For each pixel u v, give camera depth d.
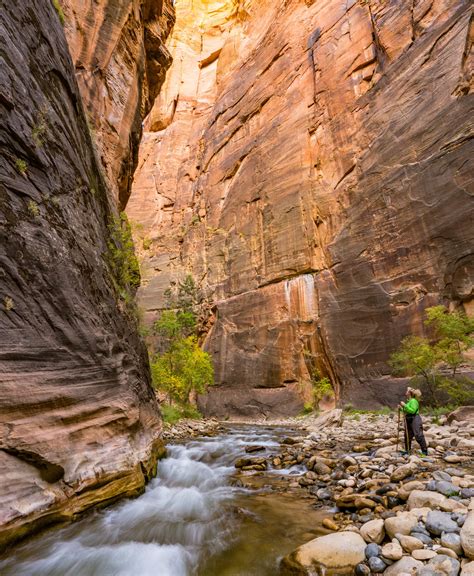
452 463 6.51
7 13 5.08
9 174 4.58
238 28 56.59
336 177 28.39
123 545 4.13
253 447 9.95
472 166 18.28
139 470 6.14
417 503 4.38
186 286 37.66
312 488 6.29
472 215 17.70
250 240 34.81
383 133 24.91
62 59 7.05
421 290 19.39
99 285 6.93
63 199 6.03
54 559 3.76
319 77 34.00
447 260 18.38
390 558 3.44
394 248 21.52
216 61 59.28
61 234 5.63
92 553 3.93
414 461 6.51
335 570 3.46
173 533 4.47
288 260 29.89
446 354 14.88
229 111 46.56
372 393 20.55
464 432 9.59
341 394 22.91
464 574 2.97
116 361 6.61
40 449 4.12
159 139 56.19
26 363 4.28
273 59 42.12
